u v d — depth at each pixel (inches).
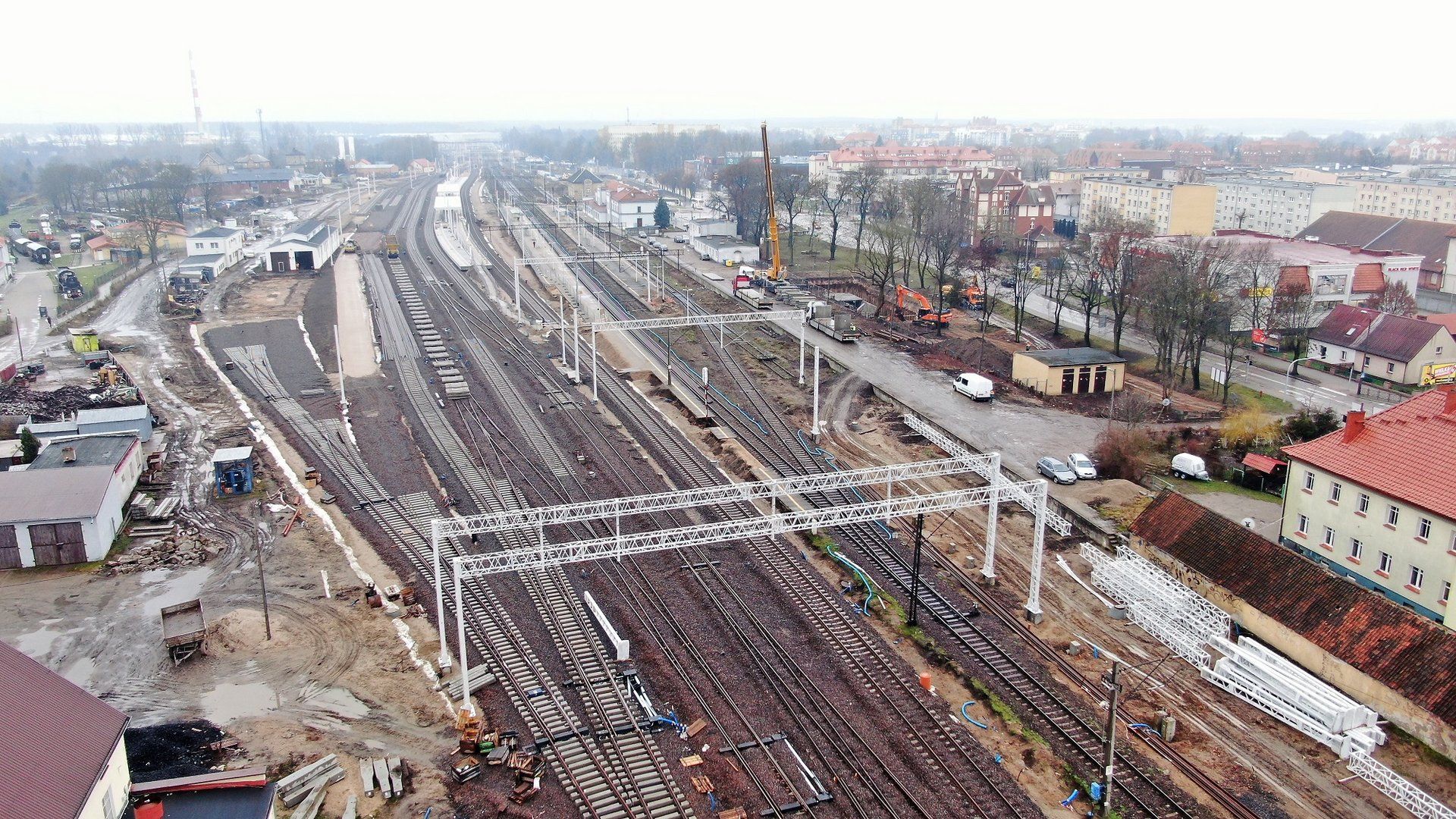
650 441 2910.9
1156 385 3422.7
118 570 2102.6
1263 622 1818.4
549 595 2003.0
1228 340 3472.0
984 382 3230.8
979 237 6127.0
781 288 4916.3
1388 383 3408.0
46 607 1956.2
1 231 6786.4
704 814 1403.8
